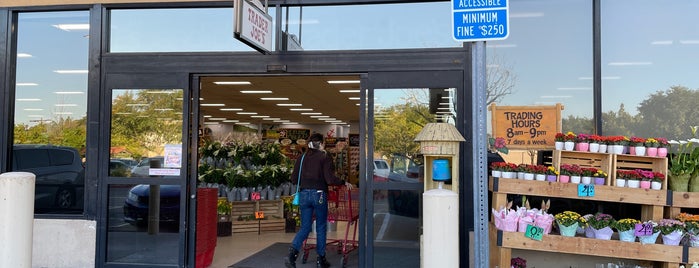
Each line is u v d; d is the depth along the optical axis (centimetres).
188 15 561
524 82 523
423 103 517
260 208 838
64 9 562
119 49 560
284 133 2330
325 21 543
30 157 562
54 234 545
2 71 562
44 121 565
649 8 517
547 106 502
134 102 547
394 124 519
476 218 318
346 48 538
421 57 517
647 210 460
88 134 549
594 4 518
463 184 505
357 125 1977
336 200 649
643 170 467
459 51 513
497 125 507
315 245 654
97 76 550
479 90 321
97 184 543
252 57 537
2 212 349
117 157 546
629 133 512
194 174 546
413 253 509
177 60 544
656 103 511
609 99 516
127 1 552
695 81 507
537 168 455
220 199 796
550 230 452
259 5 471
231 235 795
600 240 431
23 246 353
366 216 518
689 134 505
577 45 520
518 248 448
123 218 545
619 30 518
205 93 1102
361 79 525
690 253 420
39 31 573
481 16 317
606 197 446
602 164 466
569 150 470
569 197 448
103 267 538
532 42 525
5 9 566
